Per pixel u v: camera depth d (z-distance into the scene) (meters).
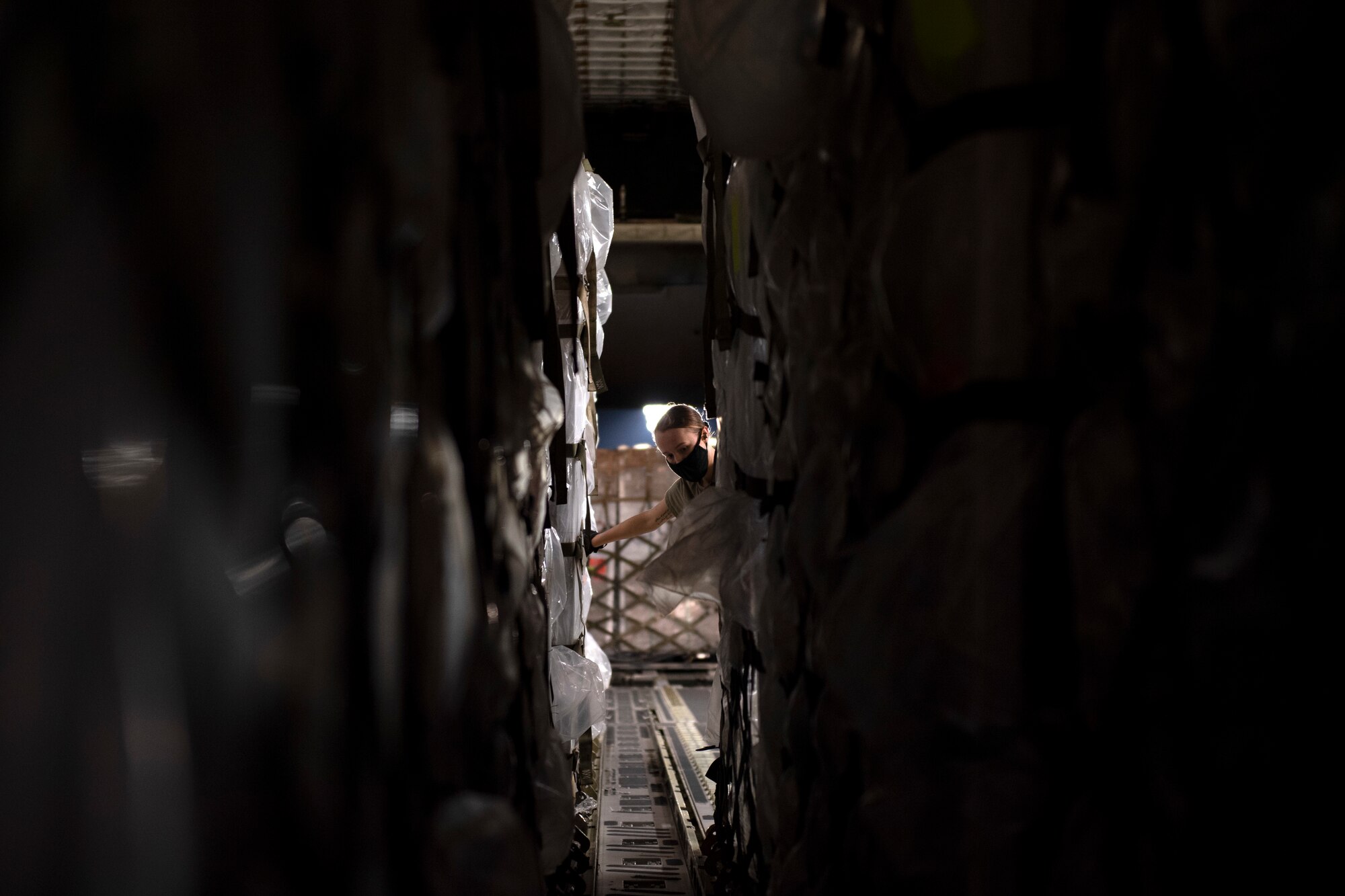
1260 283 0.63
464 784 0.87
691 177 6.46
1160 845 0.71
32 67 0.60
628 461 5.64
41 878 0.60
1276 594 0.63
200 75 0.65
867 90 0.93
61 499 0.61
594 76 5.91
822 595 1.05
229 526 0.67
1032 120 0.74
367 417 0.74
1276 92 0.60
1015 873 0.77
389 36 0.78
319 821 0.71
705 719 3.92
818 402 1.06
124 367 0.63
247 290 0.68
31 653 0.60
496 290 0.99
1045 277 0.74
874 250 0.91
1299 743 0.63
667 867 2.28
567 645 2.18
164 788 0.65
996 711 0.77
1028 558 0.76
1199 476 0.67
